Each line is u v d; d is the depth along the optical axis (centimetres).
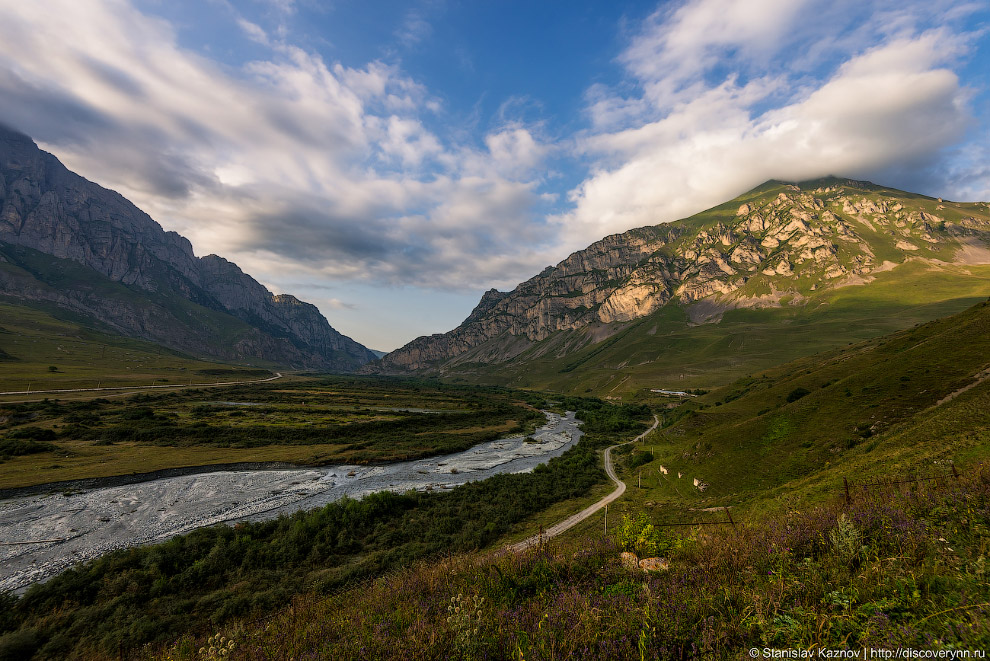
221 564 3725
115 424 10788
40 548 4303
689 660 545
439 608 866
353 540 4394
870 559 718
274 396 19325
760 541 891
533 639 636
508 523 5009
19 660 2467
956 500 928
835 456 4762
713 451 6425
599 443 11300
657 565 993
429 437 11331
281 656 766
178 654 1192
